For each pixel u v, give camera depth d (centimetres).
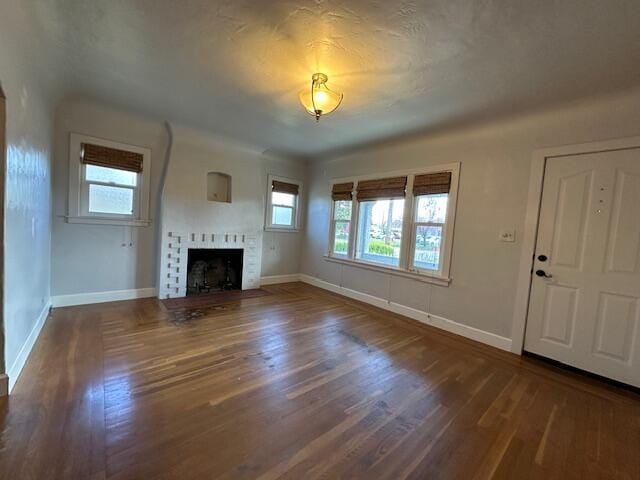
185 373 218
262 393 198
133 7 171
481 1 151
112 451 141
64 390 187
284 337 298
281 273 561
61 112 327
